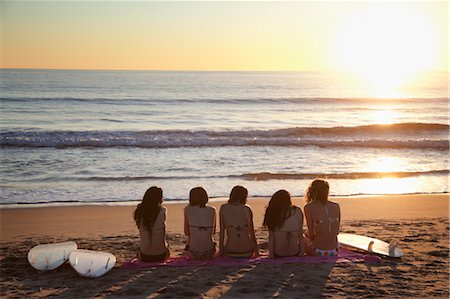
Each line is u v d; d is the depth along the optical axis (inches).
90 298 237.1
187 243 307.7
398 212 490.3
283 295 242.4
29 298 237.9
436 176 682.8
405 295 246.4
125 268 287.1
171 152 811.4
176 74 4928.6
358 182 637.3
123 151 810.2
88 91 2237.9
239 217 304.5
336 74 5664.4
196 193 307.6
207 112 1524.4
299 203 521.3
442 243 359.9
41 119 1286.9
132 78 3659.0
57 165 697.6
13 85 2514.8
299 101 1886.1
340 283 261.7
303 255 307.6
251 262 295.7
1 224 426.3
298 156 807.7
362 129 1087.6
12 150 797.9
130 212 478.3
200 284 256.8
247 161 754.2
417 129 1114.1
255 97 2079.2
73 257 287.9
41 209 482.9
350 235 349.4
